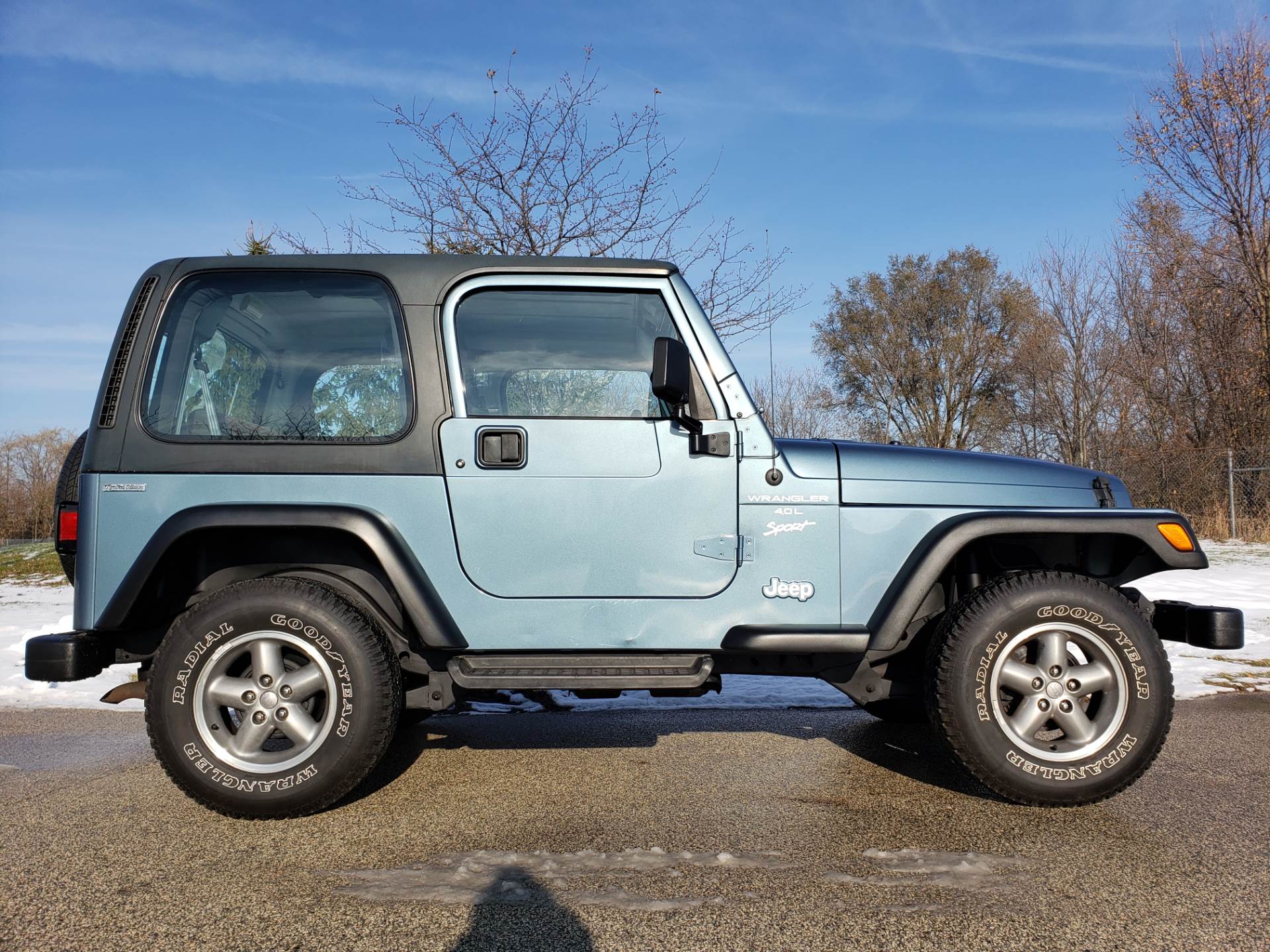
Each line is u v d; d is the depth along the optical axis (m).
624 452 3.26
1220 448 18.19
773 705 4.92
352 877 2.56
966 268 35.78
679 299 3.38
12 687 5.39
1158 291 21.33
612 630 3.21
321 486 3.18
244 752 3.06
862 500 3.33
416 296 3.32
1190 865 2.62
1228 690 5.12
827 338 38.34
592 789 3.39
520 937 2.19
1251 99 18.42
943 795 3.31
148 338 3.23
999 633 3.11
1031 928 2.22
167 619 3.34
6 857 2.73
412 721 4.51
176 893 2.46
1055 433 24.06
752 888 2.47
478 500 3.21
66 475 3.38
